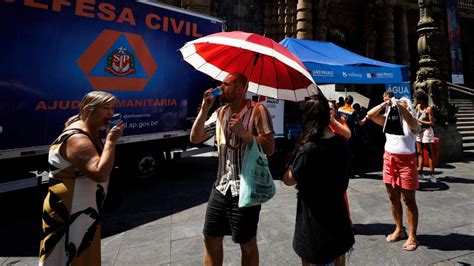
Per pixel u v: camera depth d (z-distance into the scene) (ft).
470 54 75.25
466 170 26.05
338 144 6.61
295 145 6.93
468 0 72.38
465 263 10.41
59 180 6.18
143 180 23.22
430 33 32.19
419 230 13.21
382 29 58.34
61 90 17.10
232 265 10.36
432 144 22.09
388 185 12.24
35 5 15.84
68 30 17.22
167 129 23.16
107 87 19.19
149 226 14.14
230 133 7.47
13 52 15.19
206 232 7.57
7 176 16.53
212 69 8.31
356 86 55.16
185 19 23.68
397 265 10.30
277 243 12.08
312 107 6.70
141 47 20.90
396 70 29.07
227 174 7.38
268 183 6.83
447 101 31.45
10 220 15.26
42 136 16.44
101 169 5.77
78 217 6.15
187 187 21.38
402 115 11.35
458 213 15.35
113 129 6.17
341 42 58.34
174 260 10.77
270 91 8.07
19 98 15.52
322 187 6.41
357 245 11.85
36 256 11.46
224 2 49.29
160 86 22.40
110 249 11.70
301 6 48.39
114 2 19.26
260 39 6.77
